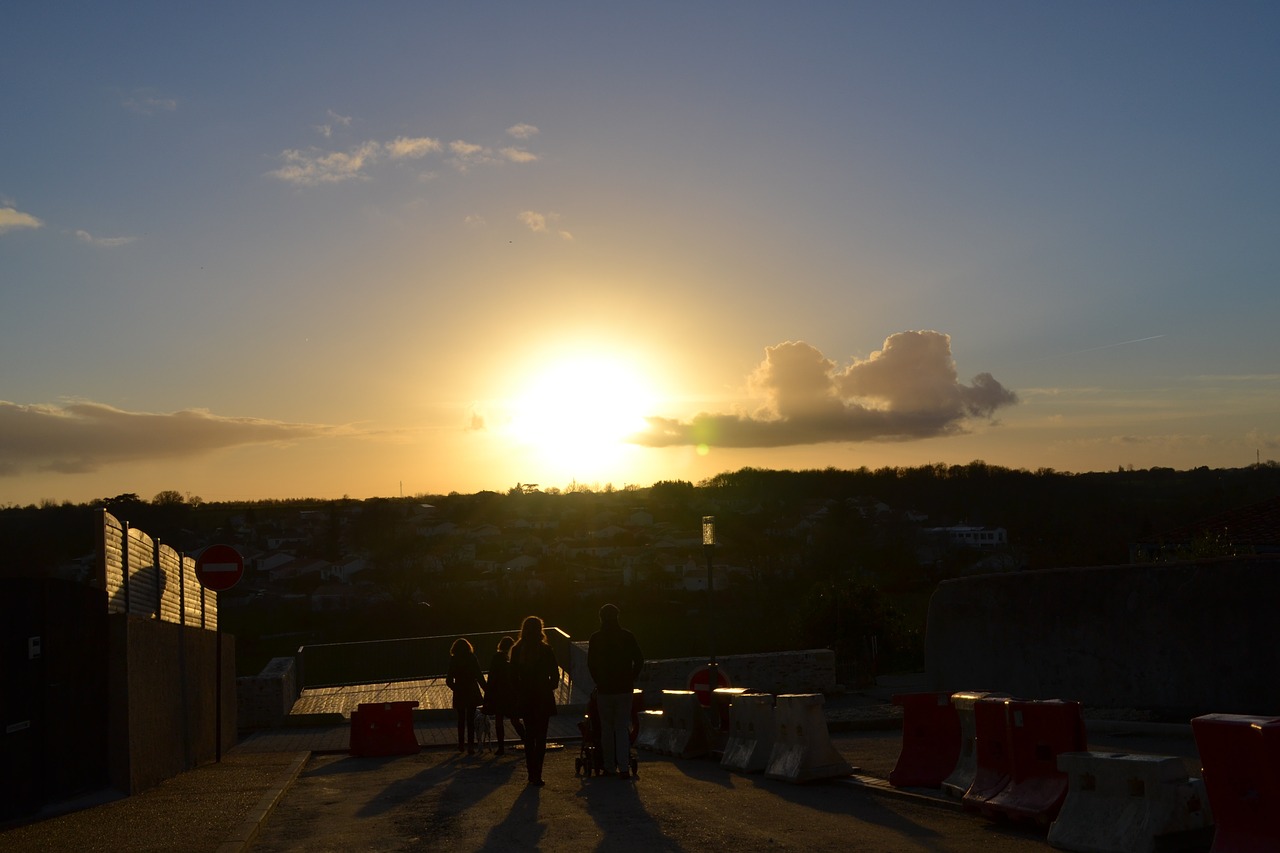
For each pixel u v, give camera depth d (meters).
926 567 56.22
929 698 10.66
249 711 24.62
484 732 17.59
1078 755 7.80
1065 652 16.94
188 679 15.33
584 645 28.75
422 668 34.03
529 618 12.23
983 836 8.16
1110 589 16.39
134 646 12.09
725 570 63.31
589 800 10.69
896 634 31.50
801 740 11.44
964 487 68.38
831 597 31.73
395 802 11.22
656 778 12.30
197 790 12.04
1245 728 6.38
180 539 69.75
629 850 8.02
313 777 14.23
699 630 49.50
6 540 38.69
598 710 12.78
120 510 63.84
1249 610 14.38
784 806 9.84
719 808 9.83
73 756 10.96
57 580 10.80
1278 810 6.21
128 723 11.66
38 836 8.93
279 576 68.56
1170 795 7.15
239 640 55.09
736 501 84.19
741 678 25.66
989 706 9.13
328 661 33.69
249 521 90.56
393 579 63.38
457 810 10.40
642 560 71.56
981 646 18.73
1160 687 15.40
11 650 10.03
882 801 9.98
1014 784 8.69
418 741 19.67
